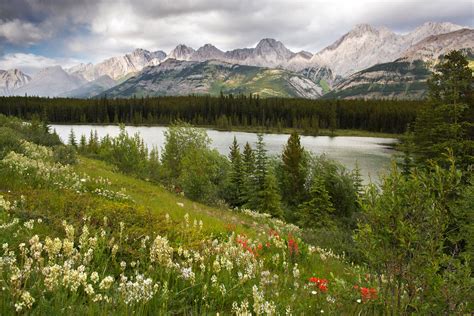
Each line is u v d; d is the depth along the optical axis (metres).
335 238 15.18
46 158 18.16
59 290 3.86
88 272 4.75
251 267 5.50
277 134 140.25
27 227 5.92
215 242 6.75
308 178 40.38
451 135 22.69
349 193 34.09
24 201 8.11
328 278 8.27
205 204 23.28
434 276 4.49
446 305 4.53
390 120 150.25
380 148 94.75
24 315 3.44
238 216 19.23
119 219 7.94
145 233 7.21
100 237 6.30
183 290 4.79
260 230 14.59
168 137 35.66
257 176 32.59
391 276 5.06
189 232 8.16
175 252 6.53
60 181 12.31
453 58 23.77
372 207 4.96
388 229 4.69
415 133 29.30
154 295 4.39
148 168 30.64
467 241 5.24
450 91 24.23
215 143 96.88
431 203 4.69
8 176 11.41
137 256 5.89
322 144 106.38
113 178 20.55
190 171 27.58
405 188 4.77
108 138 37.78
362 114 159.75
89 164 25.02
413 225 4.70
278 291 5.79
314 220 28.66
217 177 34.16
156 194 19.34
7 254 4.82
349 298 6.09
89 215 7.66
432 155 24.19
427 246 4.65
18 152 16.64
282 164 44.12
